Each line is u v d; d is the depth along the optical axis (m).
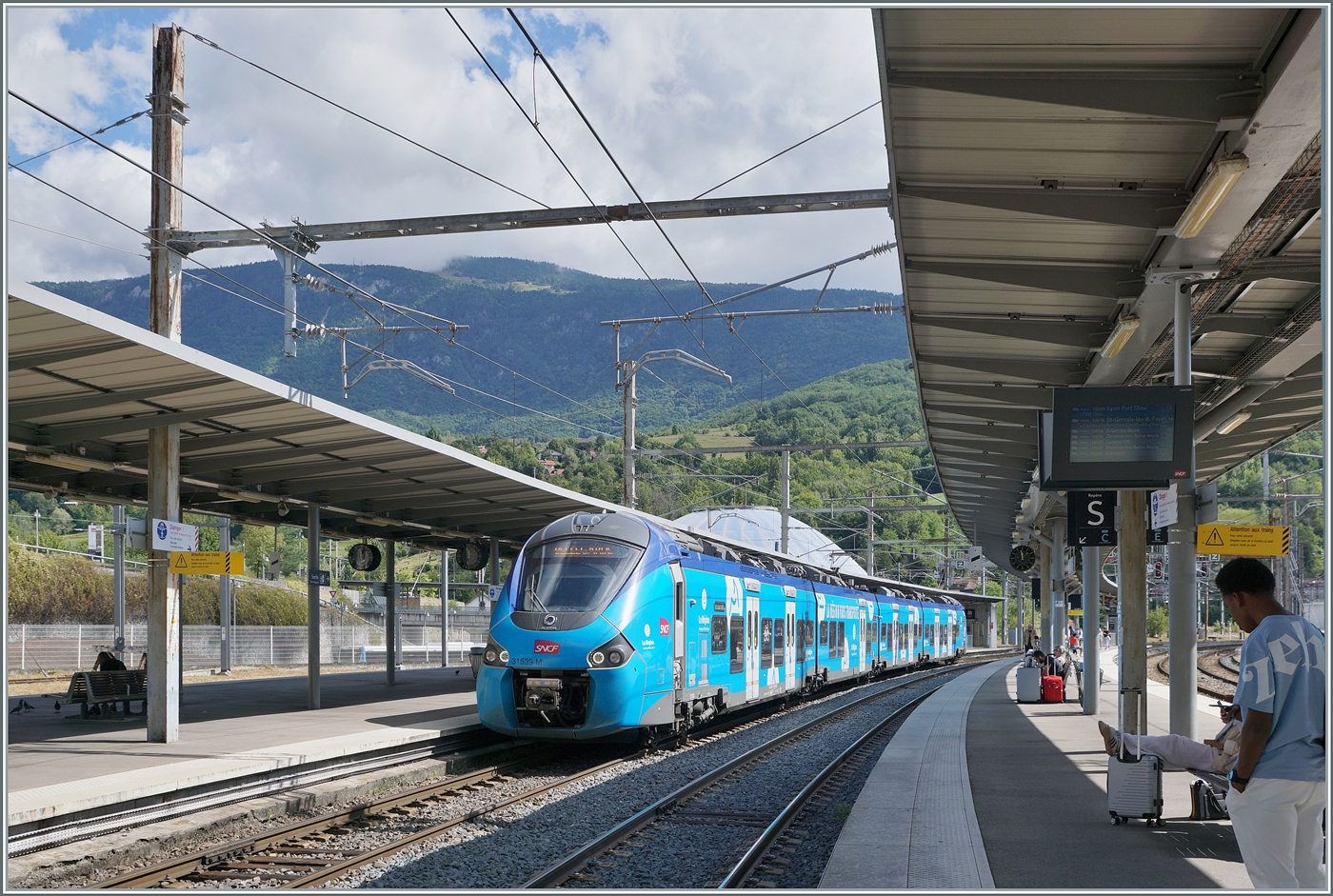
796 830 10.12
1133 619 15.73
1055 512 31.89
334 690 24.05
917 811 9.88
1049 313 13.56
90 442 15.41
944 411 19.31
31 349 10.62
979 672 39.75
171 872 8.49
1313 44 6.90
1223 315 12.98
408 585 29.22
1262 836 5.39
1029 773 12.46
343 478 19.16
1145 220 9.79
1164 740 9.37
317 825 10.12
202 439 15.30
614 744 17.08
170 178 16.34
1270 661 5.36
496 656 15.05
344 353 21.14
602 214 16.34
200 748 13.03
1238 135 8.20
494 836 9.84
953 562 65.31
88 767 11.40
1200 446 21.38
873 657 34.97
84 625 42.25
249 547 83.00
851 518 73.56
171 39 16.31
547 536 16.16
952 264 11.84
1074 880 7.37
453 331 22.62
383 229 17.66
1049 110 8.36
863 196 15.53
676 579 16.34
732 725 21.09
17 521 73.56
